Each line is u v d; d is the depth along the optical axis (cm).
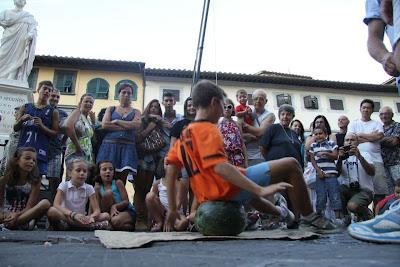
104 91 2278
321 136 505
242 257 137
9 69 810
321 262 116
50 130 482
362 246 163
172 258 139
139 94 2283
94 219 409
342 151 489
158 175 481
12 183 420
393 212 186
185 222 336
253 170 251
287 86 2461
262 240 213
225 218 233
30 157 419
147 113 511
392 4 194
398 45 183
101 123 531
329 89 2530
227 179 223
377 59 210
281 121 475
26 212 394
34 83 2234
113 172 459
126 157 468
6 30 827
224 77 2341
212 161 226
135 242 193
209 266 117
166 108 542
